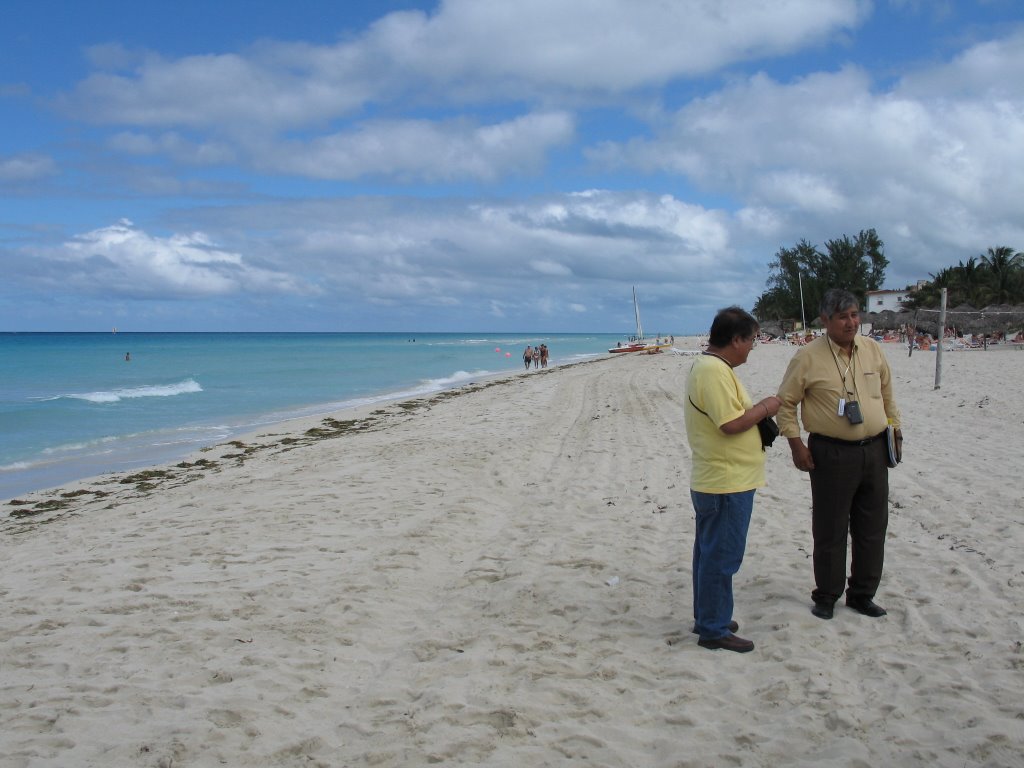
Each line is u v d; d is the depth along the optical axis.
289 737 3.34
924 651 4.08
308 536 6.89
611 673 3.93
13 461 15.69
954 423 12.11
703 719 3.46
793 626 4.43
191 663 4.11
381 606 5.05
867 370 4.38
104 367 51.97
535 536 6.76
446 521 7.31
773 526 6.68
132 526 7.94
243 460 14.12
